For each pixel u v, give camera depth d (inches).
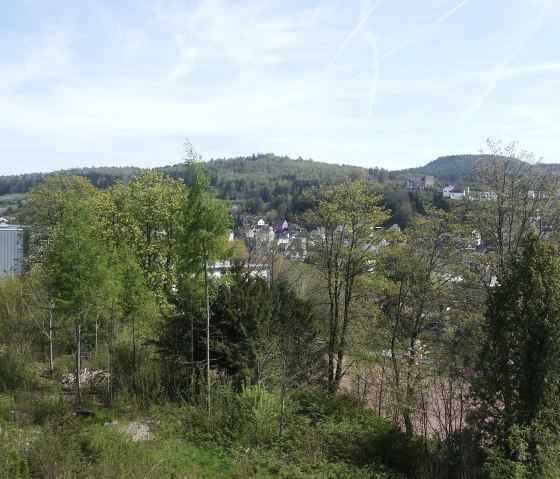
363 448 639.8
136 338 826.8
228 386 684.1
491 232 816.3
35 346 885.8
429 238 825.5
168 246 1040.2
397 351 796.6
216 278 700.7
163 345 753.6
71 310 661.3
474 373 602.2
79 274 653.3
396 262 847.1
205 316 718.5
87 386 754.8
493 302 554.3
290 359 701.3
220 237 687.7
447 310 812.0
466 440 560.7
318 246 938.1
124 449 498.0
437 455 601.6
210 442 592.1
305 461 572.4
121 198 1111.6
